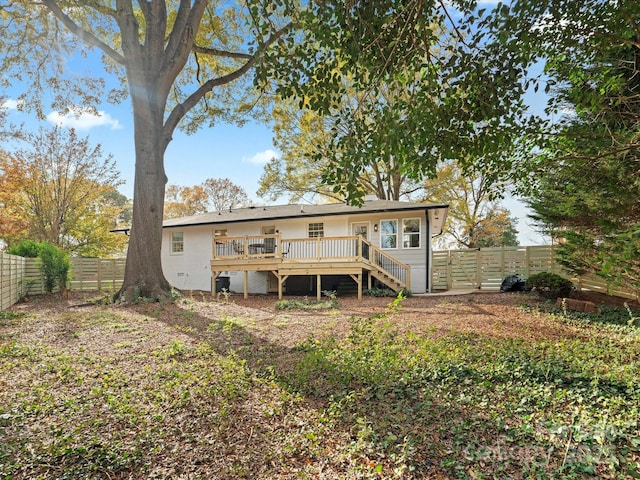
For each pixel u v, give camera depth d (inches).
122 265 709.9
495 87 127.1
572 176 224.2
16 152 797.2
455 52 128.6
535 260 552.7
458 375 166.4
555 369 167.0
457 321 297.7
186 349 226.4
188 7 462.3
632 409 125.5
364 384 161.9
